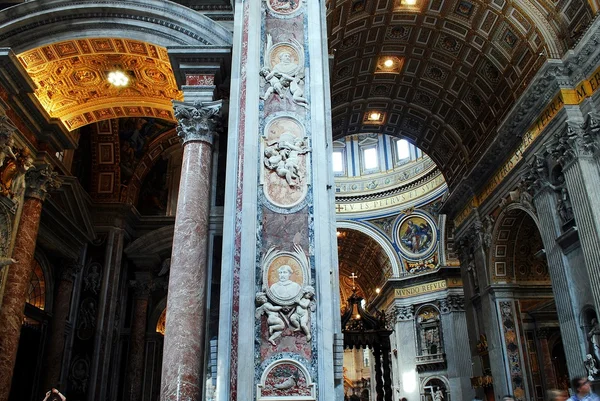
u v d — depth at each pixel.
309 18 8.41
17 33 9.94
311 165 7.38
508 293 16.14
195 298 7.80
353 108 18.14
